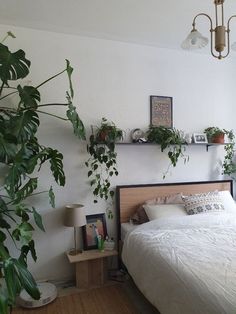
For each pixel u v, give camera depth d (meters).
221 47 1.61
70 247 2.72
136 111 2.97
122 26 2.56
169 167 3.14
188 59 3.21
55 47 2.65
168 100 3.11
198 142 3.11
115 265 2.87
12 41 2.50
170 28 2.60
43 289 2.41
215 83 3.37
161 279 1.72
